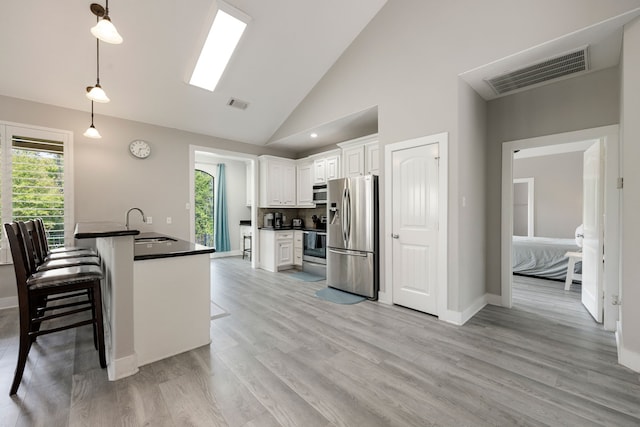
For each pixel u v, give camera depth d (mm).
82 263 2334
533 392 1733
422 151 3053
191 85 3697
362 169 4395
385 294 3449
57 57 2955
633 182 1979
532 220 6746
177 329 2201
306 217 6215
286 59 3693
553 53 2406
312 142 5375
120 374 1881
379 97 3455
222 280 4625
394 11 3270
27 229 2098
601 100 2688
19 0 2445
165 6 2748
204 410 1572
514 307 3293
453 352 2230
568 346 2326
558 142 2936
